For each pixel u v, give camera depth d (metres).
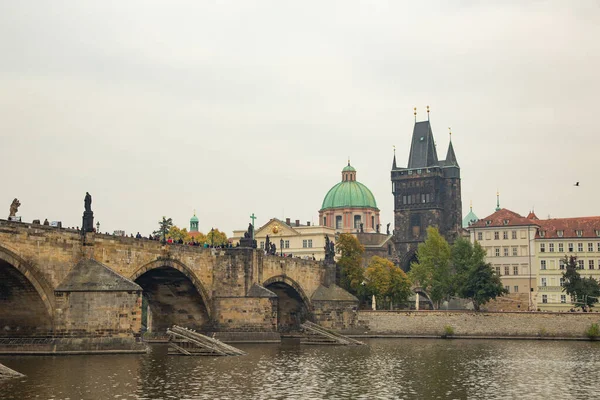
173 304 154.62
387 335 189.00
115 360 106.06
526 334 178.75
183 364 107.69
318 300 193.62
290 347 145.50
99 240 119.62
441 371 104.00
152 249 133.38
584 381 94.56
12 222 104.19
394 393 83.69
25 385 82.94
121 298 113.56
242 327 154.38
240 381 90.81
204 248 151.25
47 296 109.94
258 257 161.12
